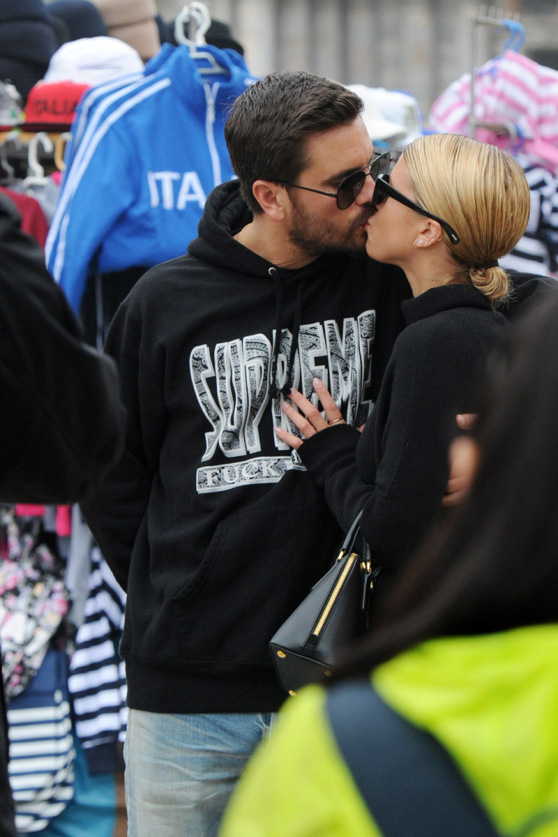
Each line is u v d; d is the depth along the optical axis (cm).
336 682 235
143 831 659
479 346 545
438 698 212
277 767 215
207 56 943
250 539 623
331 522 632
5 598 973
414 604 249
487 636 226
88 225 879
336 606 562
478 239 570
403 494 540
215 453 641
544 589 220
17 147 1017
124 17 1182
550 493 219
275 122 614
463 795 199
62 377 421
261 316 643
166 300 651
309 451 622
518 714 206
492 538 225
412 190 582
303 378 643
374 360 661
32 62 1076
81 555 963
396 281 659
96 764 962
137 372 668
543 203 1076
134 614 666
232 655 630
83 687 966
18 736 956
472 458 244
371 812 201
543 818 193
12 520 988
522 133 1088
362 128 624
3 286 405
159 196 907
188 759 646
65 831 991
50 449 427
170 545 650
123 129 898
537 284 622
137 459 684
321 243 628
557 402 222
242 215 679
